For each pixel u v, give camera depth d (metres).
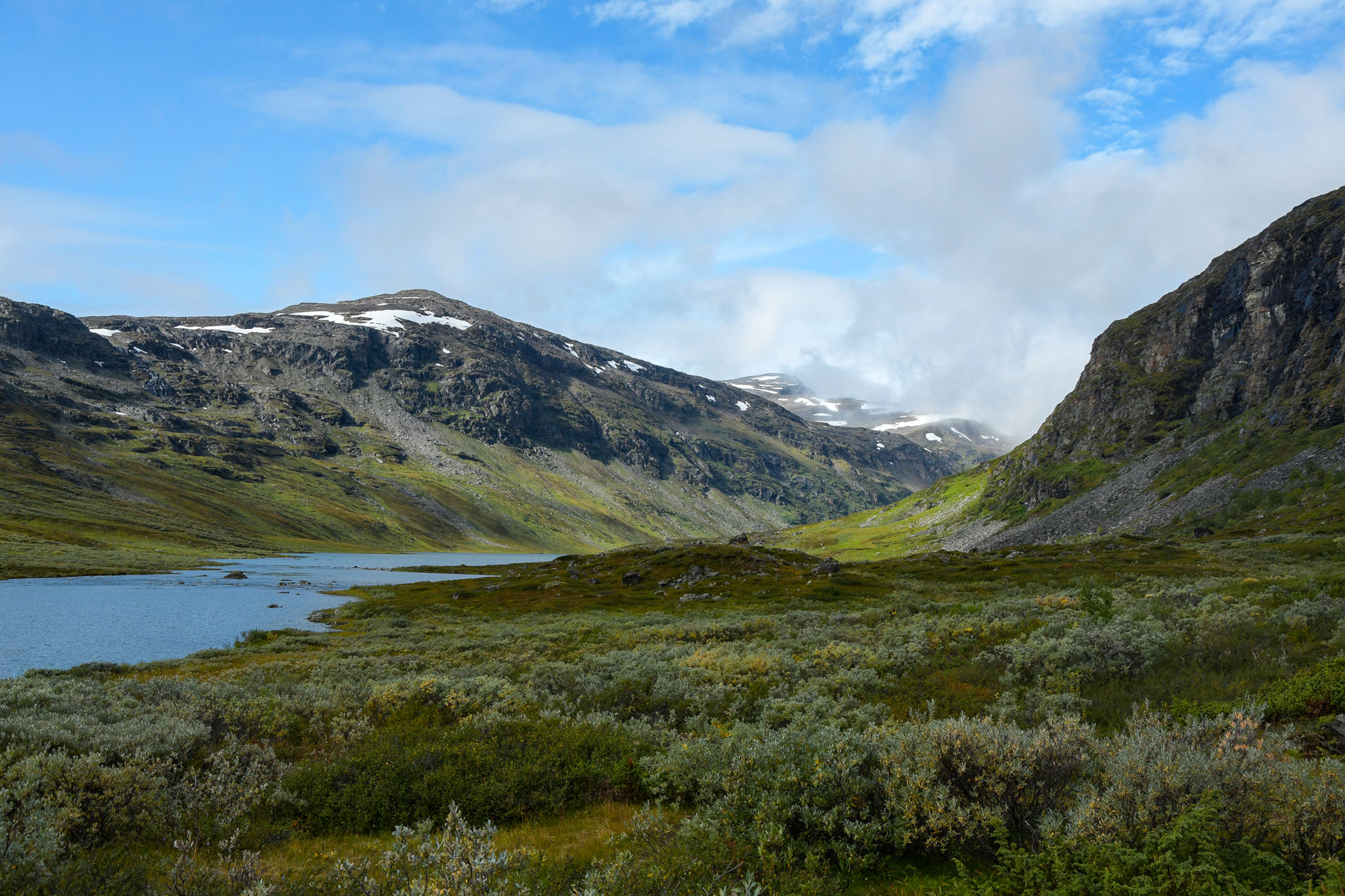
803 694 17.19
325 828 11.07
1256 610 23.98
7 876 7.32
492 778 11.85
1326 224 175.88
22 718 14.12
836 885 7.46
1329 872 6.25
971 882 7.48
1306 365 160.75
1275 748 8.90
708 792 10.12
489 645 42.12
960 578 84.06
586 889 7.22
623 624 53.66
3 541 146.75
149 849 9.78
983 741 9.04
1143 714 13.29
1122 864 6.84
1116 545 112.94
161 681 21.80
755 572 93.00
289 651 48.81
